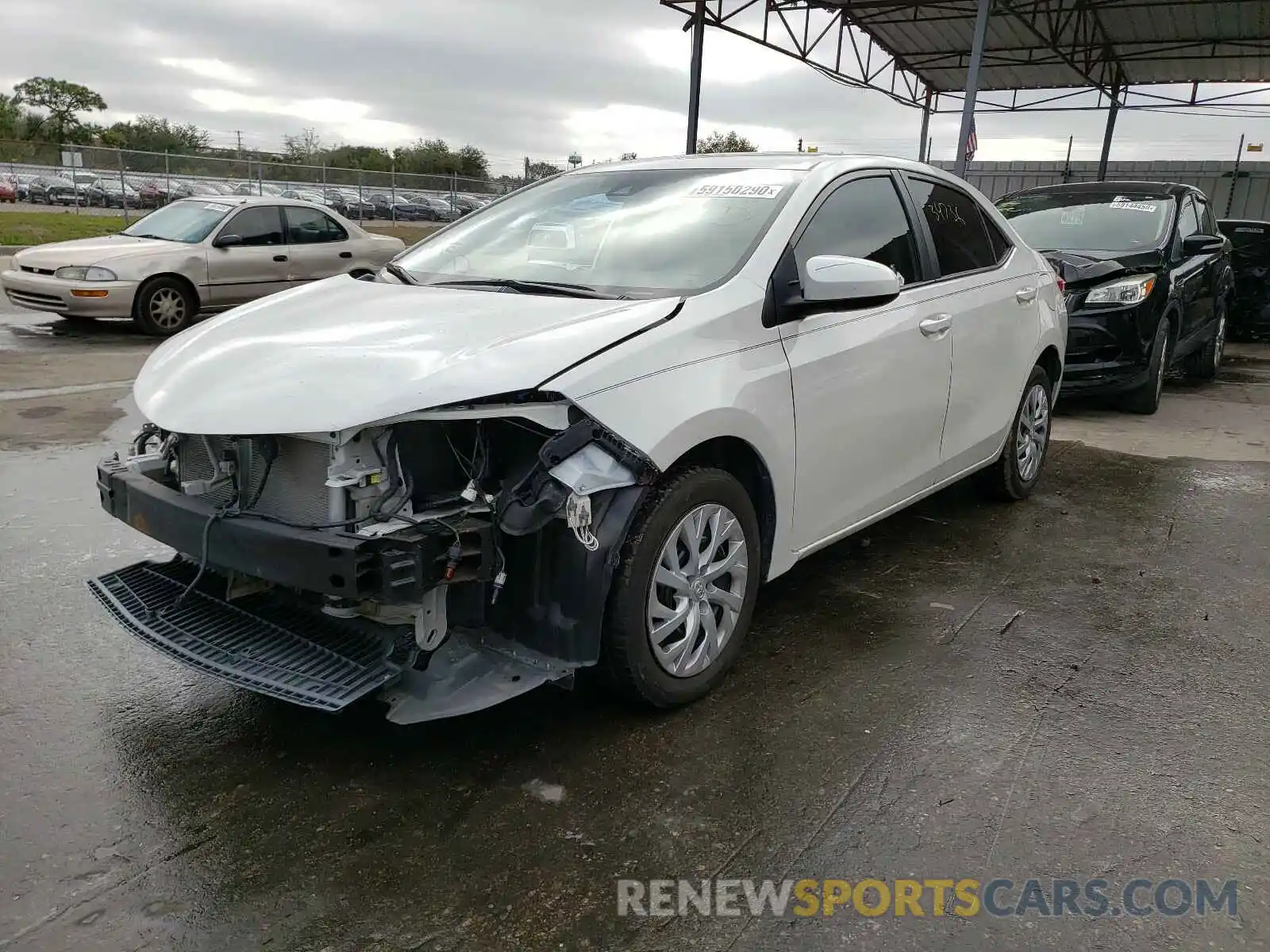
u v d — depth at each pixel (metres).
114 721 3.03
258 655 2.79
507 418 2.71
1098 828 2.59
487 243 3.91
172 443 3.06
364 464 2.61
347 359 2.74
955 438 4.48
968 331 4.38
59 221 24.19
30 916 2.20
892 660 3.54
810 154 4.08
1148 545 4.87
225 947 2.13
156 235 11.27
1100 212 8.70
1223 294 9.79
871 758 2.90
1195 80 22.41
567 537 2.72
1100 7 17.59
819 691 3.30
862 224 3.89
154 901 2.26
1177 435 7.44
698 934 2.20
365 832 2.52
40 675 3.30
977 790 2.75
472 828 2.54
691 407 2.88
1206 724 3.14
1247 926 2.24
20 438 6.20
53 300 10.18
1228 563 4.64
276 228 11.41
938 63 22.42
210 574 3.26
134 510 2.97
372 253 12.27
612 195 3.96
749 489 3.36
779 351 3.28
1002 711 3.20
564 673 2.84
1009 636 3.77
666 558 2.96
